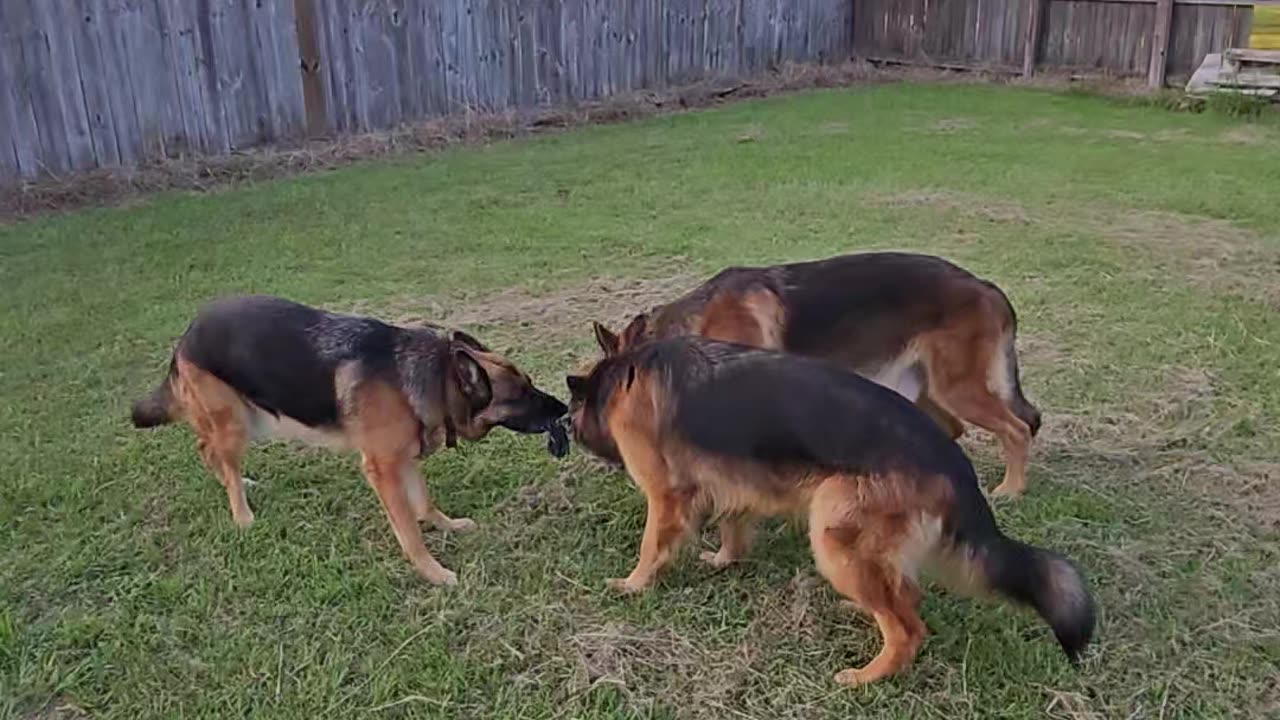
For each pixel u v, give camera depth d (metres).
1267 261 6.27
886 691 2.80
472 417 3.41
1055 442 4.20
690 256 6.60
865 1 14.67
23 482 3.82
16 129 7.85
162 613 3.13
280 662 2.91
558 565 3.41
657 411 3.13
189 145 8.85
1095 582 3.25
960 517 2.70
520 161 9.24
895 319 3.66
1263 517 3.61
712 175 8.65
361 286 6.08
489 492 3.88
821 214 7.45
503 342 5.26
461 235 7.05
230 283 6.07
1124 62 12.69
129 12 8.27
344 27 9.57
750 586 3.30
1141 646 2.95
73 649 2.95
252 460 4.06
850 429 2.79
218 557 3.41
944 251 6.58
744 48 13.43
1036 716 2.70
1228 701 2.75
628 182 8.45
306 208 7.67
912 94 12.60
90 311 5.60
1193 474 3.92
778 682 2.85
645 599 3.22
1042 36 13.32
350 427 3.30
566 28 11.32
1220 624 3.04
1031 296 5.77
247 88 9.10
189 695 2.78
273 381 3.38
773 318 3.64
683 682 2.85
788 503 2.93
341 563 3.38
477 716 2.73
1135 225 7.09
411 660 2.93
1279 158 8.83
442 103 10.48
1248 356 4.93
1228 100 10.91
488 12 10.57
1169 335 5.20
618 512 3.74
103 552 3.42
